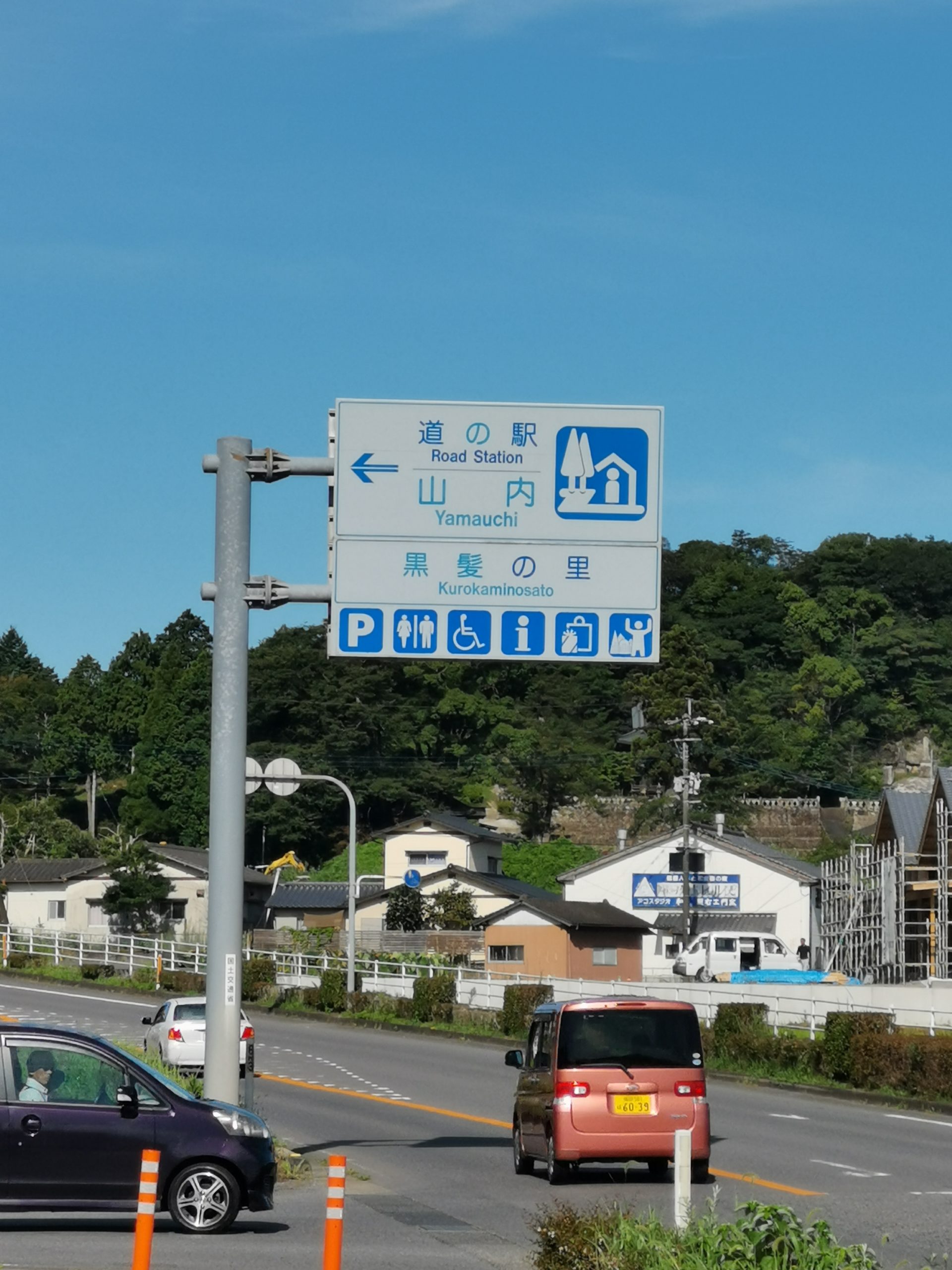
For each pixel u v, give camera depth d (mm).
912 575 136000
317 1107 27891
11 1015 46969
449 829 81125
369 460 19094
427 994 48250
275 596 18781
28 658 163250
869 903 60594
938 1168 19828
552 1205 16328
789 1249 9453
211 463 18906
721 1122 25734
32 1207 13898
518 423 19219
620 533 19125
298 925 81312
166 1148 14016
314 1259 12805
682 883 75188
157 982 58375
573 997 46938
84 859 92688
